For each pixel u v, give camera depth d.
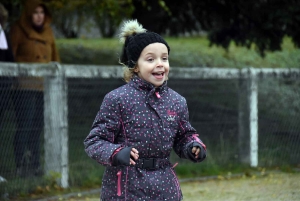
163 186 6.83
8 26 18.36
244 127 16.11
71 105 13.52
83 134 13.71
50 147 12.84
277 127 16.64
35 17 14.34
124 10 18.73
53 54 15.05
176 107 7.05
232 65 32.59
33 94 12.43
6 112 11.95
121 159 6.39
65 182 13.07
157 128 6.85
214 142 15.72
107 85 14.04
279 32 20.64
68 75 13.12
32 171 12.51
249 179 14.79
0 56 12.95
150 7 22.42
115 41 34.62
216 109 15.70
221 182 14.42
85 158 13.76
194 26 23.66
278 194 12.76
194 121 15.34
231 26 21.75
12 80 12.03
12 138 12.10
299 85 16.89
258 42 21.17
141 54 7.03
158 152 6.86
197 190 13.41
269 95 16.53
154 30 23.72
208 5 21.73
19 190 12.24
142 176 6.78
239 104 16.06
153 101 6.92
